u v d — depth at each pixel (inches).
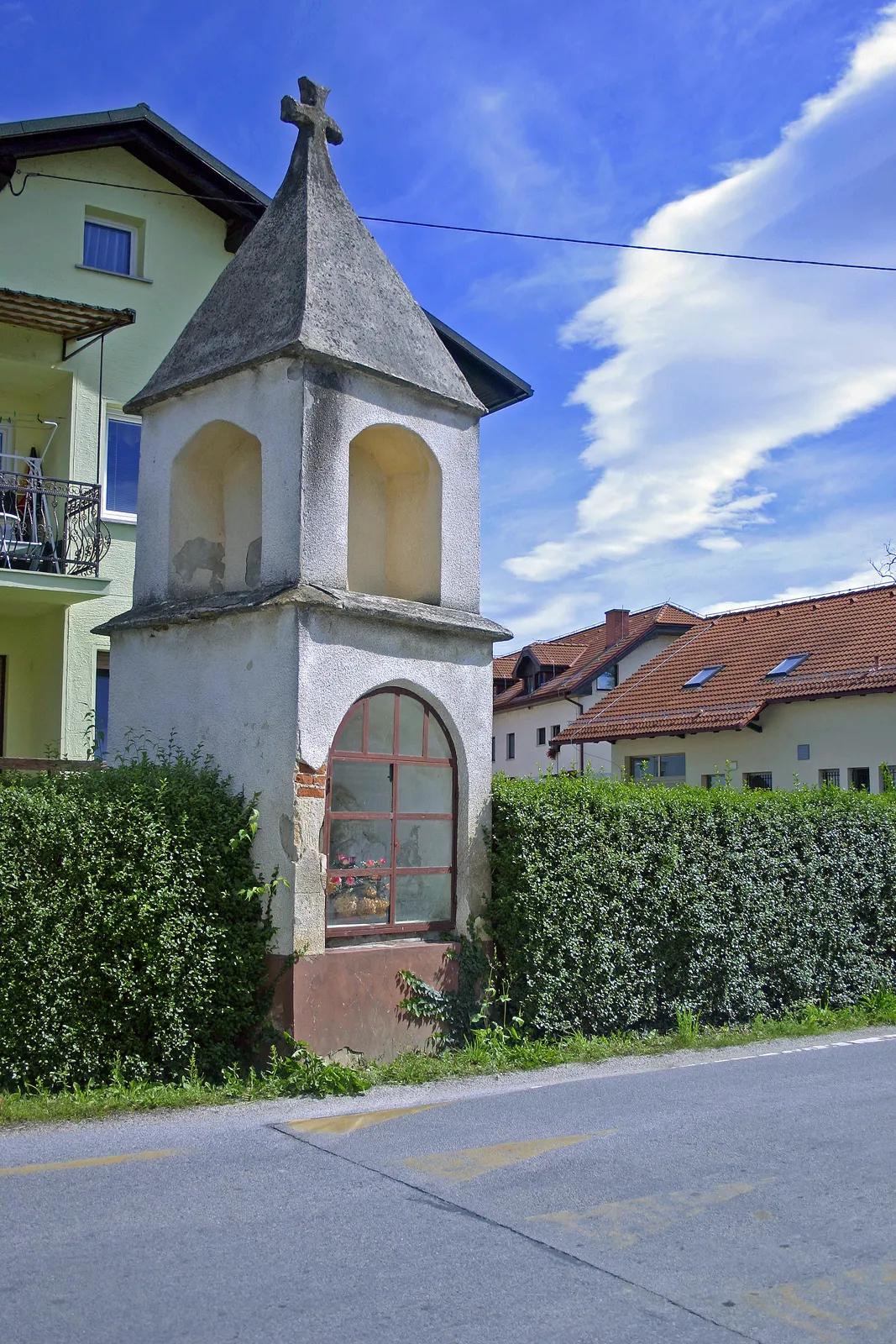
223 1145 263.4
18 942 302.0
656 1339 167.9
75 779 333.7
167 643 384.5
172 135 659.4
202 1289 181.8
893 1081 353.1
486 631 399.9
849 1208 226.7
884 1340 170.2
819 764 1013.8
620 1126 287.9
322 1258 195.0
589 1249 202.2
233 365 378.9
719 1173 247.3
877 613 1082.7
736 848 464.8
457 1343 164.7
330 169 428.1
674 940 438.9
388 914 373.4
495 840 399.9
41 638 641.6
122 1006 313.3
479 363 716.7
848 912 510.3
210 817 336.5
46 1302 176.6
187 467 410.3
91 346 645.9
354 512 416.2
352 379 378.0
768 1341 168.2
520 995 393.1
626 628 1686.8
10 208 636.1
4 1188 229.8
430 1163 251.4
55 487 629.6
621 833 422.9
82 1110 288.0
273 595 350.0
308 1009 335.6
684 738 1130.0
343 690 356.2
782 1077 358.3
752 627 1204.5
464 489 418.3
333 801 361.4
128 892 315.9
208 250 702.5
